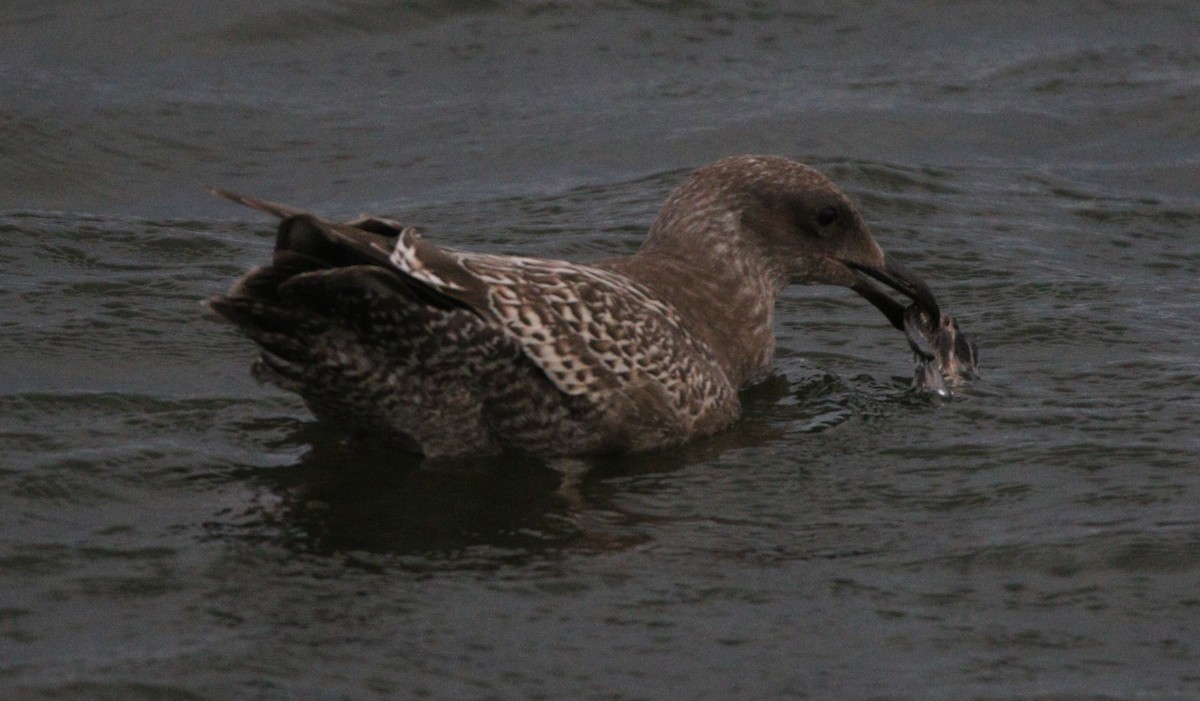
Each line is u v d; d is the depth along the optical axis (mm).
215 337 14062
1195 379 13555
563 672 8836
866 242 14055
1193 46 24328
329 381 11438
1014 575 10125
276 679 8617
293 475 11547
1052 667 9039
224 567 9969
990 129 21203
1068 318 15148
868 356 14555
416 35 23344
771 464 12055
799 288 16250
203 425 12328
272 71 22203
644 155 20125
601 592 9812
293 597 9594
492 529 10766
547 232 17531
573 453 12055
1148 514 10906
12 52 21984
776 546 10555
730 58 23344
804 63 23312
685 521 10969
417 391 11547
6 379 12859
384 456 11992
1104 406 13016
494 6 24078
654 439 12219
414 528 10734
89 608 9344
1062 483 11484
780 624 9469
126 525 10539
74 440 11797
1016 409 13016
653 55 23281
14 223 16672
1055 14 25438
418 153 20188
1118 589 9938
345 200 18875
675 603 9703
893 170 19469
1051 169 20078
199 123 20516
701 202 13836
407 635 9172
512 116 21297
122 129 20078
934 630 9438
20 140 19438
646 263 13508
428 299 10961
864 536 10711
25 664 8656
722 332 13508
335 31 23203
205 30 22891
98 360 13422
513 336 11375
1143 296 15938
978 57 23750
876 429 12711
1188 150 20859
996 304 15664
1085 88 22750
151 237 16703
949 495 11375
